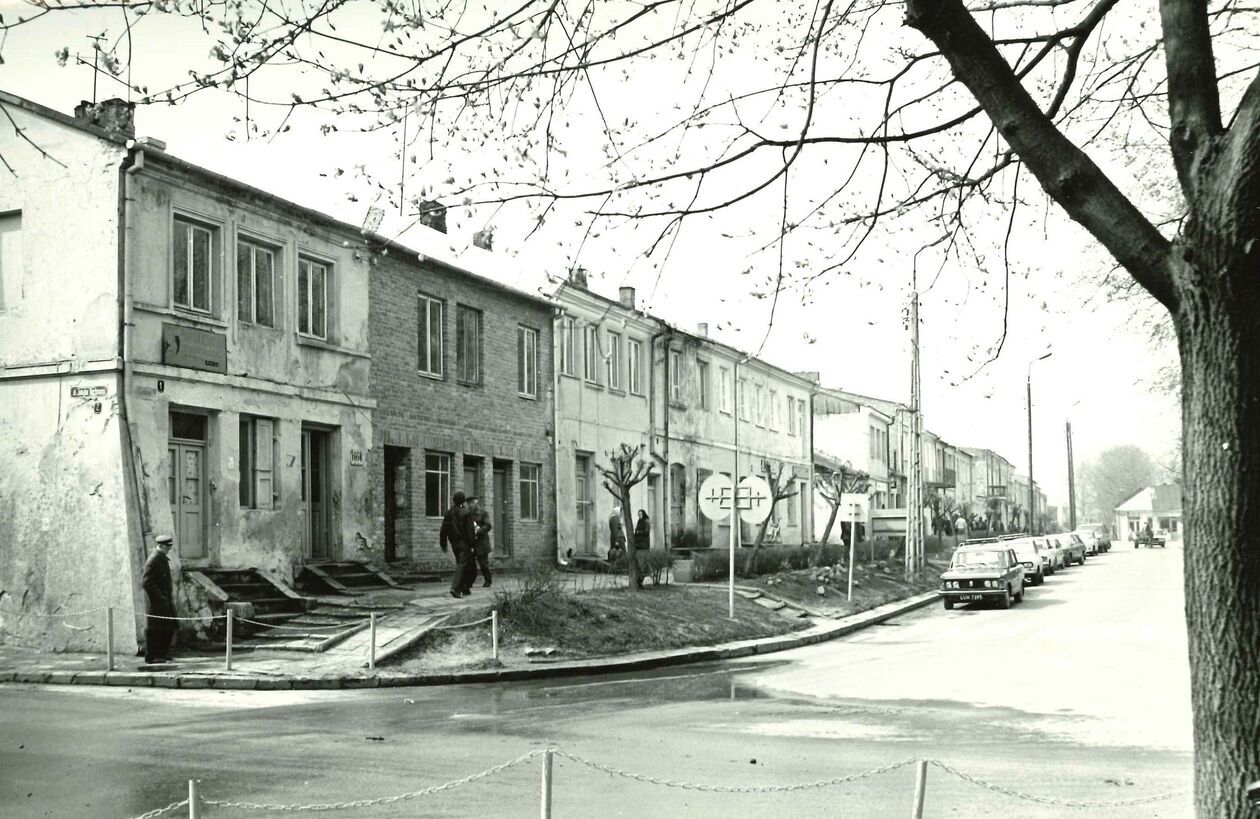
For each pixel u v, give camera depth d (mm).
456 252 6973
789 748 10898
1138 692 15359
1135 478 160750
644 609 23156
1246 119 4660
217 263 21125
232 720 12570
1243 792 4695
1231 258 4723
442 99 6086
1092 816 8133
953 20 5238
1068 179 5148
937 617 31562
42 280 19594
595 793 8852
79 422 19031
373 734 11570
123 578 18500
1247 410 4785
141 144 19031
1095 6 6305
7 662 17453
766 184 6711
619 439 36375
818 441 67688
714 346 43781
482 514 24672
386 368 25641
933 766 10016
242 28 5520
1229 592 4770
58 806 8297
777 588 31641
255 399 21656
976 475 118250
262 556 21578
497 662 17969
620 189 6543
